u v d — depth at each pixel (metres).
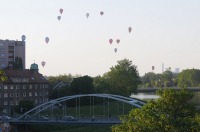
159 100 40.09
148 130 38.28
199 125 36.88
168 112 39.66
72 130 108.31
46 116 128.38
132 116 42.06
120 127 40.91
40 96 163.88
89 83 172.50
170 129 37.66
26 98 157.00
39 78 166.75
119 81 194.25
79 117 120.44
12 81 151.75
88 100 170.12
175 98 39.12
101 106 162.38
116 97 123.25
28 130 115.06
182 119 37.84
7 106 149.00
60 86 187.38
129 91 194.75
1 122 108.75
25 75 159.75
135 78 199.62
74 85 171.62
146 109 40.72
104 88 186.75
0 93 147.00
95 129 108.69
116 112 144.00
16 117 121.88
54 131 110.19
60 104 164.25
